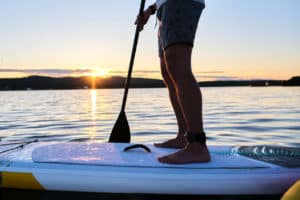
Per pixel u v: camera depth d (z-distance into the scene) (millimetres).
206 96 24078
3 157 2188
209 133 6449
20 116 10320
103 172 1988
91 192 2021
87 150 2355
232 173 1952
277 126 7273
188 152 2076
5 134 6625
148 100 19672
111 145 2525
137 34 3148
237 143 5441
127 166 2025
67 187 2021
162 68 2543
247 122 8055
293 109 11680
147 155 2250
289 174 1956
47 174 2020
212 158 2168
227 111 11219
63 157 2172
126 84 3275
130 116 9883
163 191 1970
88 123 8344
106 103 17719
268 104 14547
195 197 1974
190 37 2154
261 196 1963
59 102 19484
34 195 2068
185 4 2129
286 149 2398
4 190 2088
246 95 25016
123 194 2004
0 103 18328
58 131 6969
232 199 1955
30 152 2297
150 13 2916
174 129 7066
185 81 2123
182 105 2125
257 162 2084
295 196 1599
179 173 1959
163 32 2195
